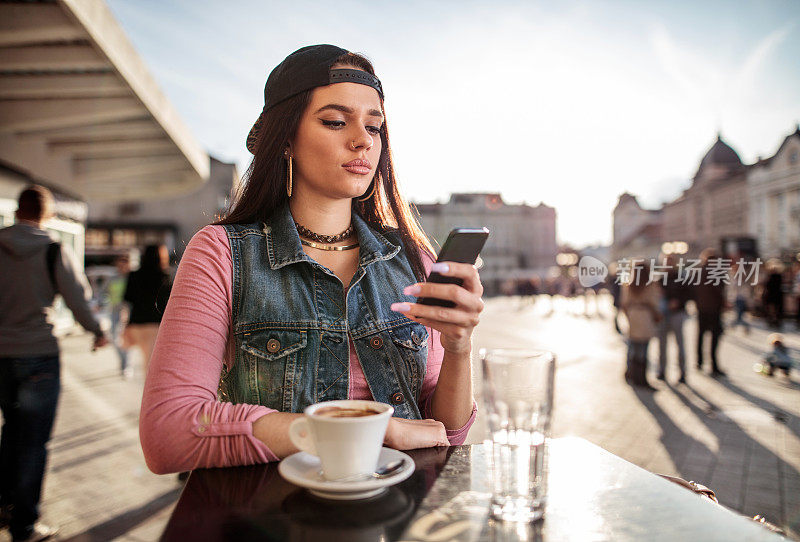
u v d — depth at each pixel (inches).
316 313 49.1
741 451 160.9
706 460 153.2
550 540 26.5
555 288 1085.8
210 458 37.1
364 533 27.2
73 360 359.3
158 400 39.2
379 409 34.1
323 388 47.9
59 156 360.5
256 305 47.7
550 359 31.3
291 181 54.4
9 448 108.4
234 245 49.4
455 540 26.5
